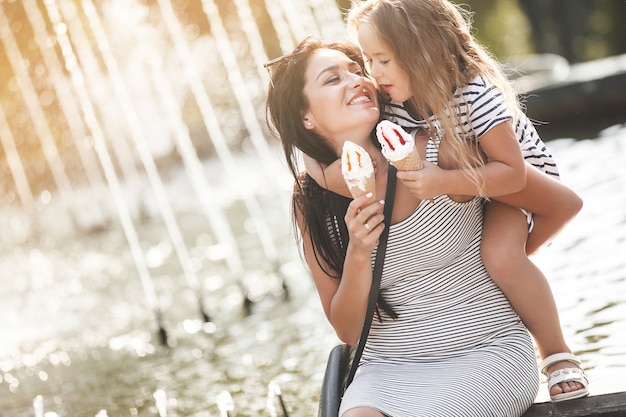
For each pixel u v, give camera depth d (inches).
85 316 339.9
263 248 402.9
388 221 131.6
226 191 665.0
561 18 1088.8
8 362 288.5
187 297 336.8
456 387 127.3
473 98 132.3
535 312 137.6
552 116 503.5
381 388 129.8
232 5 925.2
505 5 1227.2
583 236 262.1
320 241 141.6
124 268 438.3
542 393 140.1
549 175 143.6
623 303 195.3
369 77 143.3
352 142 129.3
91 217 681.0
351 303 134.5
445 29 133.0
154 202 695.7
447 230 132.7
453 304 134.6
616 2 1034.1
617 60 545.0
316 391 193.2
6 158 815.1
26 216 760.3
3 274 510.3
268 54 912.9
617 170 343.9
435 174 127.7
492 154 132.8
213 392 213.3
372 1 136.6
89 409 220.4
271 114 143.3
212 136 937.5
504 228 137.8
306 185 142.5
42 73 728.3
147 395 223.5
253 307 297.1
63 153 821.2
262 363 229.0
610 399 131.2
